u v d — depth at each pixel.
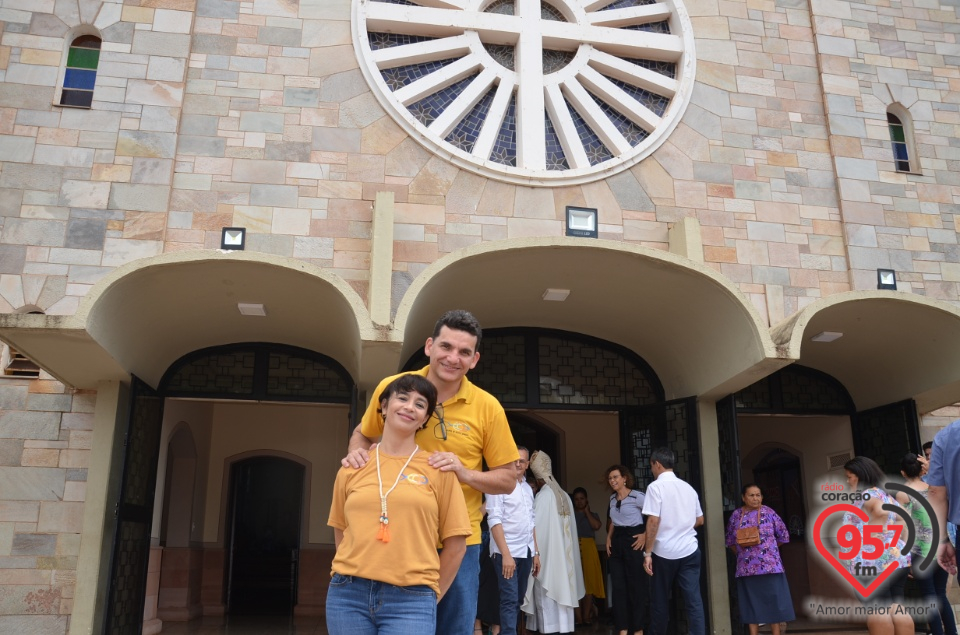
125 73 9.10
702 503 9.02
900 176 10.48
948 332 8.62
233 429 14.48
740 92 10.45
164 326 8.34
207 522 13.93
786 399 10.32
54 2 9.24
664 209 9.77
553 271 8.41
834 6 11.07
